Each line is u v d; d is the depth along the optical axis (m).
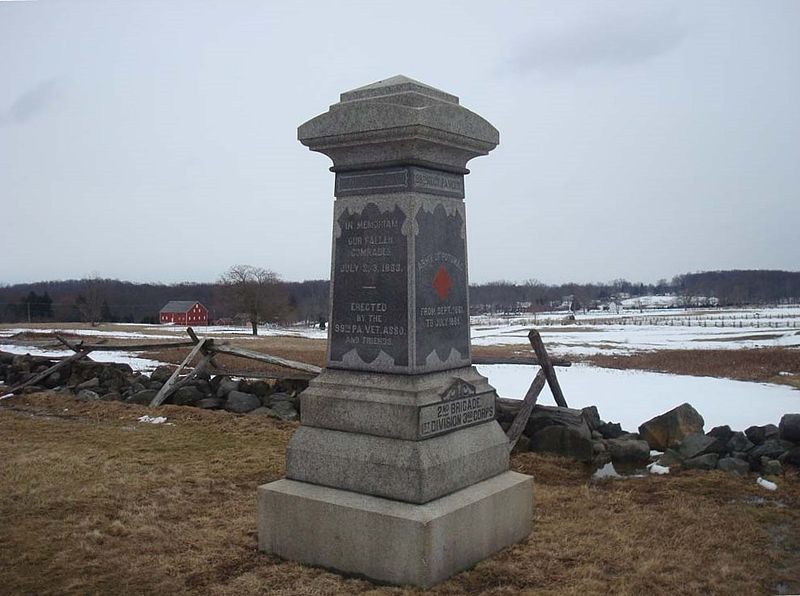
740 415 15.10
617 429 11.93
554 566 6.41
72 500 8.32
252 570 6.33
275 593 5.87
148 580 6.18
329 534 6.30
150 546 6.91
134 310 104.75
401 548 5.94
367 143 6.64
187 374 16.47
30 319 88.19
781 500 8.52
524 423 11.29
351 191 6.94
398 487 6.15
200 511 7.98
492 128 7.26
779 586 6.09
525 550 6.75
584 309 148.00
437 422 6.45
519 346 39.44
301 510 6.46
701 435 10.68
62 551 6.80
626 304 169.50
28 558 6.63
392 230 6.64
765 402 17.09
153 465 10.05
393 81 6.96
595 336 51.38
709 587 6.02
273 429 12.57
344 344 6.91
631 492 8.81
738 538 7.17
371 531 6.08
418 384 6.43
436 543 5.95
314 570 6.30
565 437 10.82
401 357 6.52
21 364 18.58
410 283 6.51
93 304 88.81
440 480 6.25
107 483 9.03
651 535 7.22
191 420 13.38
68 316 92.56
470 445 6.72
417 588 5.87
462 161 7.20
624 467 10.35
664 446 11.28
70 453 10.64
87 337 41.97
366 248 6.81
